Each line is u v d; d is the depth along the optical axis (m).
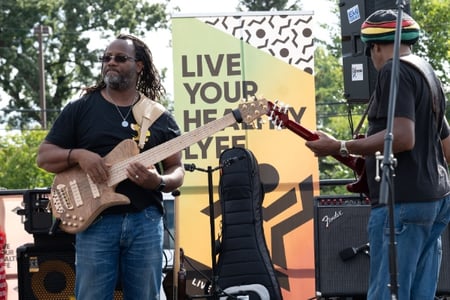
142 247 5.48
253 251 7.66
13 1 35.53
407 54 5.34
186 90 8.03
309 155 7.96
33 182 26.84
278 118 5.52
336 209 7.18
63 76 36.66
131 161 5.44
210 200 7.50
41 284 7.18
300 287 7.90
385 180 4.57
